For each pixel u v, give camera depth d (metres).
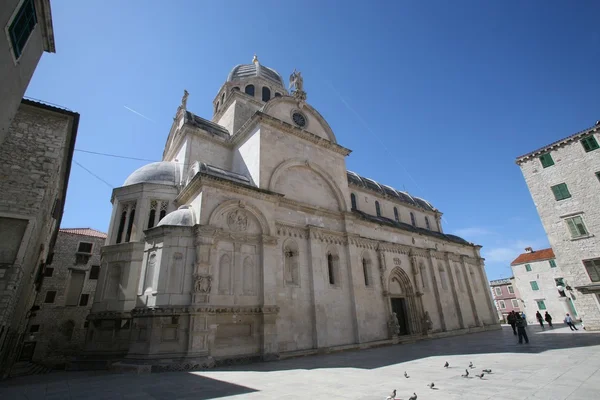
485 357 16.05
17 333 19.53
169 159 35.66
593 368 11.39
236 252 19.80
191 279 17.62
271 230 21.88
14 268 13.92
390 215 39.69
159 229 18.55
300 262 23.45
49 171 16.22
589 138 31.80
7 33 10.20
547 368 11.94
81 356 21.19
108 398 9.30
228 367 16.12
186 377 13.03
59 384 11.95
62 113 17.36
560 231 32.31
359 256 27.80
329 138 31.41
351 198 35.72
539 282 60.59
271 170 24.70
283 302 21.11
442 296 35.38
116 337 21.19
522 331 21.58
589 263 30.06
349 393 9.29
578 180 31.89
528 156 35.62
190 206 21.06
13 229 14.53
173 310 16.41
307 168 27.95
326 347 21.89
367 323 25.53
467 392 8.84
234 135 29.12
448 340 27.97
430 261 35.88
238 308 18.34
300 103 30.30
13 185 15.19
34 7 11.93
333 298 24.09
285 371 14.12
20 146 15.92
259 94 37.31
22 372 21.86
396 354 19.48
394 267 31.30
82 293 38.12
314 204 26.97
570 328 31.34
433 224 46.16
